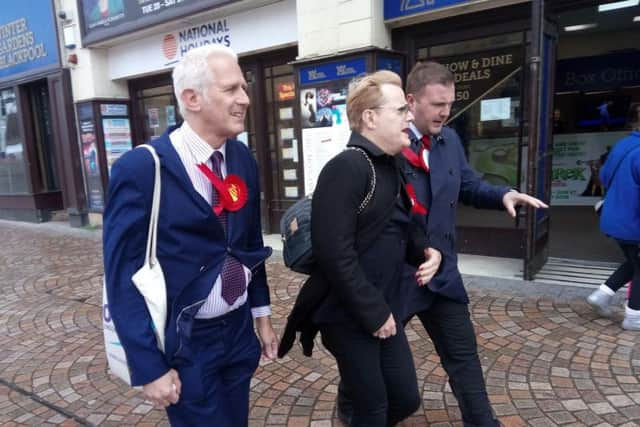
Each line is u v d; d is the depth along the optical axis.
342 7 5.32
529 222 4.54
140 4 7.28
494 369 3.11
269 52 6.78
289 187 7.09
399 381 2.02
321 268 1.77
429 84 2.08
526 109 5.11
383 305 1.75
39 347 3.96
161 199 1.51
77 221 9.14
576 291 4.32
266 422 2.73
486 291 4.43
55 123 9.11
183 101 1.56
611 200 3.54
